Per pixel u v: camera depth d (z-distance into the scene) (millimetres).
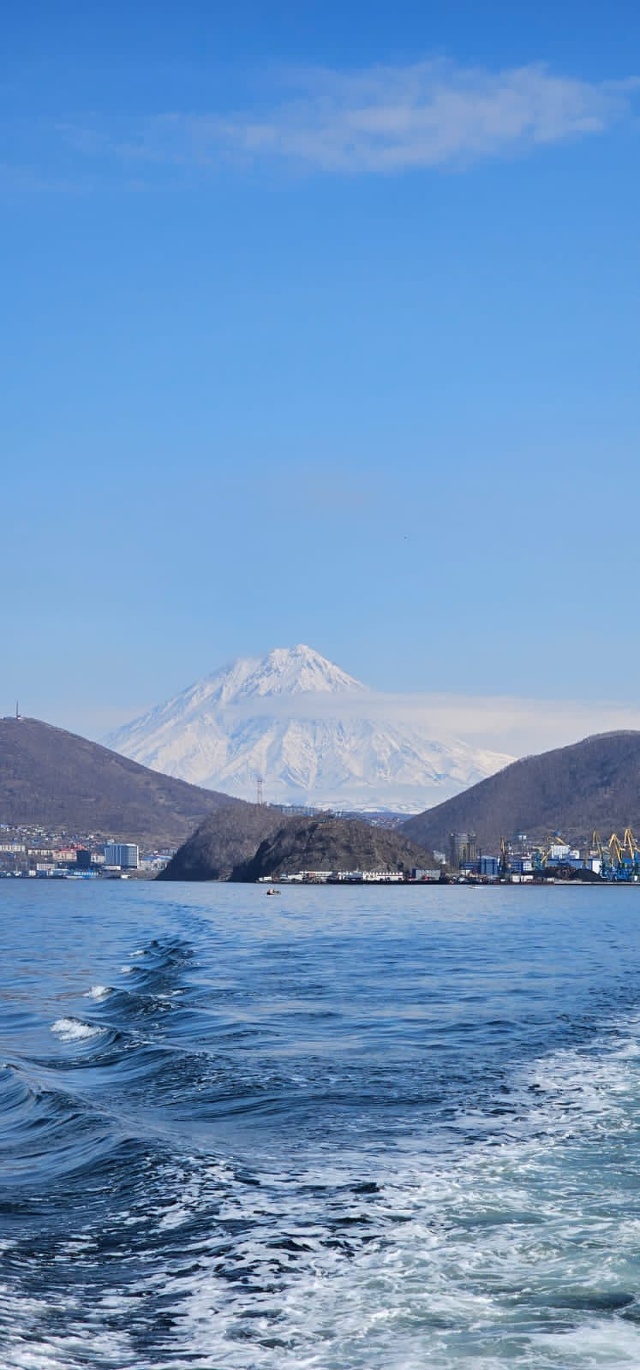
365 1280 19250
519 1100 34062
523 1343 16672
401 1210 22984
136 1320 17969
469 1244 20781
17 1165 27938
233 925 156625
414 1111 32812
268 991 66062
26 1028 53875
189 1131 30875
